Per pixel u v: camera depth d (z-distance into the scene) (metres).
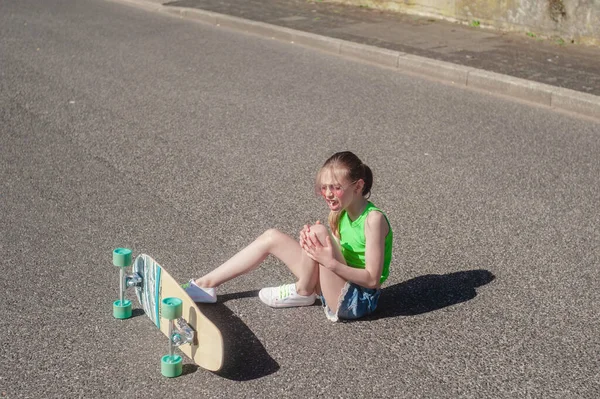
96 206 6.35
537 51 11.09
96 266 5.35
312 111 8.97
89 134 8.12
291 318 4.70
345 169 4.39
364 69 10.90
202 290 4.77
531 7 11.86
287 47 12.23
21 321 4.65
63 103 9.20
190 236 5.83
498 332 4.54
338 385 4.05
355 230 4.56
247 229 5.96
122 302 4.68
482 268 5.33
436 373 4.15
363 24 13.09
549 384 4.06
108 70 10.75
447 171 7.15
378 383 4.06
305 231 4.42
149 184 6.82
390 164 7.34
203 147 7.78
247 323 4.64
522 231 5.91
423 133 8.22
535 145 7.86
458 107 9.15
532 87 9.40
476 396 3.96
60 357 4.30
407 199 6.53
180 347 4.32
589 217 6.16
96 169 7.18
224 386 4.04
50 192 6.64
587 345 4.41
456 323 4.64
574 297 4.94
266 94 9.64
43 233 5.86
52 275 5.21
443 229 5.95
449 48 11.35
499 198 6.54
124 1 16.47
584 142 7.96
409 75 10.59
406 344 4.42
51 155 7.52
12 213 6.21
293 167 7.27
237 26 13.63
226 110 8.99
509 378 4.11
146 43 12.48
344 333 4.54
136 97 9.48
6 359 4.28
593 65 10.34
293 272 4.76
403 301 4.90
